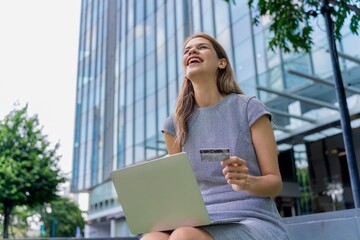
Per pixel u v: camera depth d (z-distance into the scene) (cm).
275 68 692
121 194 129
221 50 172
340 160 639
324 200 672
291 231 248
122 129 1521
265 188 123
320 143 668
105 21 2036
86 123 2056
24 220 1672
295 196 733
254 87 732
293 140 692
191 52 164
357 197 289
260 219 129
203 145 151
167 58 1262
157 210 121
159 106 1265
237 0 836
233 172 116
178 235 105
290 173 747
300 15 382
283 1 379
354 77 522
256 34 759
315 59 593
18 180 848
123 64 1627
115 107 1648
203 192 143
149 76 1373
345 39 512
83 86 2191
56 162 948
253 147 145
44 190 892
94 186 1870
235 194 136
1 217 1114
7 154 887
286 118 669
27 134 930
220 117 154
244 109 150
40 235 2333
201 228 113
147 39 1442
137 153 1354
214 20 936
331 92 582
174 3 1253
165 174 115
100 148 1822
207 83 162
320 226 228
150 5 1465
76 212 2481
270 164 138
